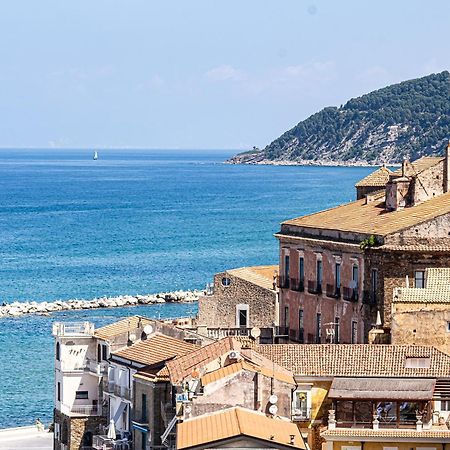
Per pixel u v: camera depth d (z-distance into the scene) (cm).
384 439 15388
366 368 16175
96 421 19575
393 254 19125
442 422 15600
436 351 16462
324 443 15588
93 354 19988
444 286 17738
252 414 14900
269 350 16650
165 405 16750
